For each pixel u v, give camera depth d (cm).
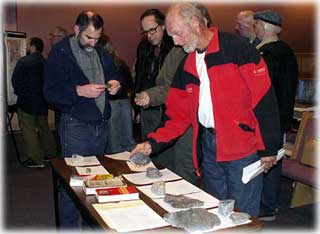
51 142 475
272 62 270
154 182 181
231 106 177
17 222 308
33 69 442
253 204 186
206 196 166
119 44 632
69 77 231
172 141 205
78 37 229
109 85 236
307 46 680
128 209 153
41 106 453
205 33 177
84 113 232
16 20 566
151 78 276
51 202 353
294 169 320
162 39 264
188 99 194
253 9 675
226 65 175
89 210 153
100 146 241
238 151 179
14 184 402
